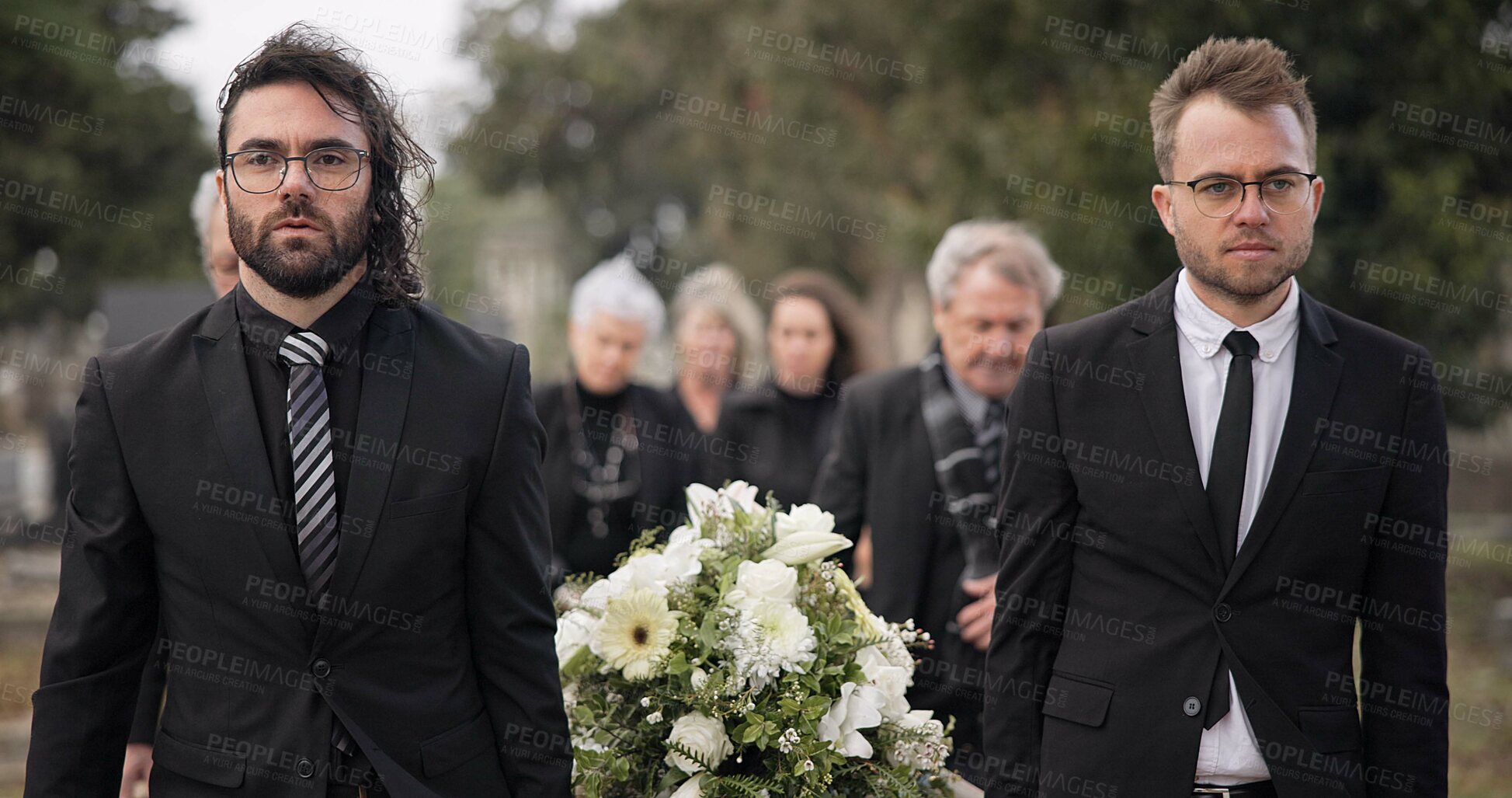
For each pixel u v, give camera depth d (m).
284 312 2.30
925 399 3.60
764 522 2.79
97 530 2.23
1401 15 7.33
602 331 4.76
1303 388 2.42
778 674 2.54
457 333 2.42
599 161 25.95
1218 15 7.50
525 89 24.88
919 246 10.12
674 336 5.79
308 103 2.25
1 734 6.70
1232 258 2.34
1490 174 7.91
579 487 4.73
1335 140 7.55
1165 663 2.40
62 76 15.33
